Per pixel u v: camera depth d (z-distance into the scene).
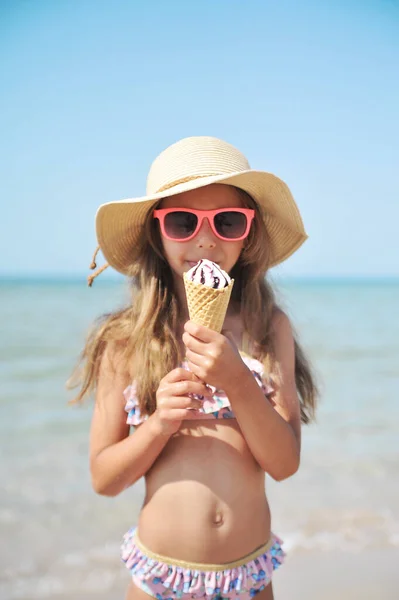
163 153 2.54
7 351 16.50
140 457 2.14
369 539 4.79
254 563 2.19
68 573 4.27
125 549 2.32
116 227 2.62
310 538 4.80
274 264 2.96
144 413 2.29
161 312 2.52
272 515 5.25
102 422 2.36
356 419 9.05
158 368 2.34
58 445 7.61
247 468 2.25
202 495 2.18
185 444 2.24
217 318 2.06
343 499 5.65
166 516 2.19
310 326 24.42
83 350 2.61
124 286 2.83
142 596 2.19
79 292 48.12
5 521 5.15
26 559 4.46
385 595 3.96
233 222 2.37
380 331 22.83
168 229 2.36
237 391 2.03
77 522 5.16
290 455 2.22
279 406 2.39
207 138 2.50
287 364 2.54
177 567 2.14
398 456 7.09
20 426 8.59
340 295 54.94
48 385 11.95
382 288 84.25
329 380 12.73
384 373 13.66
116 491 2.23
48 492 5.89
